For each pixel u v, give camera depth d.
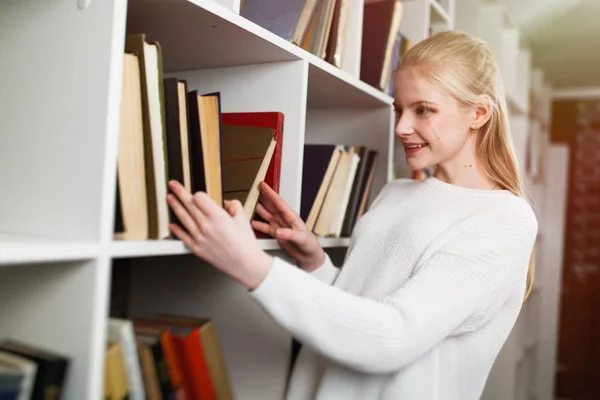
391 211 1.12
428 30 1.74
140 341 0.80
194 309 1.21
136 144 0.78
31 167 0.77
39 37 0.77
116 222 0.75
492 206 0.99
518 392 3.31
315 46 1.21
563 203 4.26
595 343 4.11
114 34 0.70
